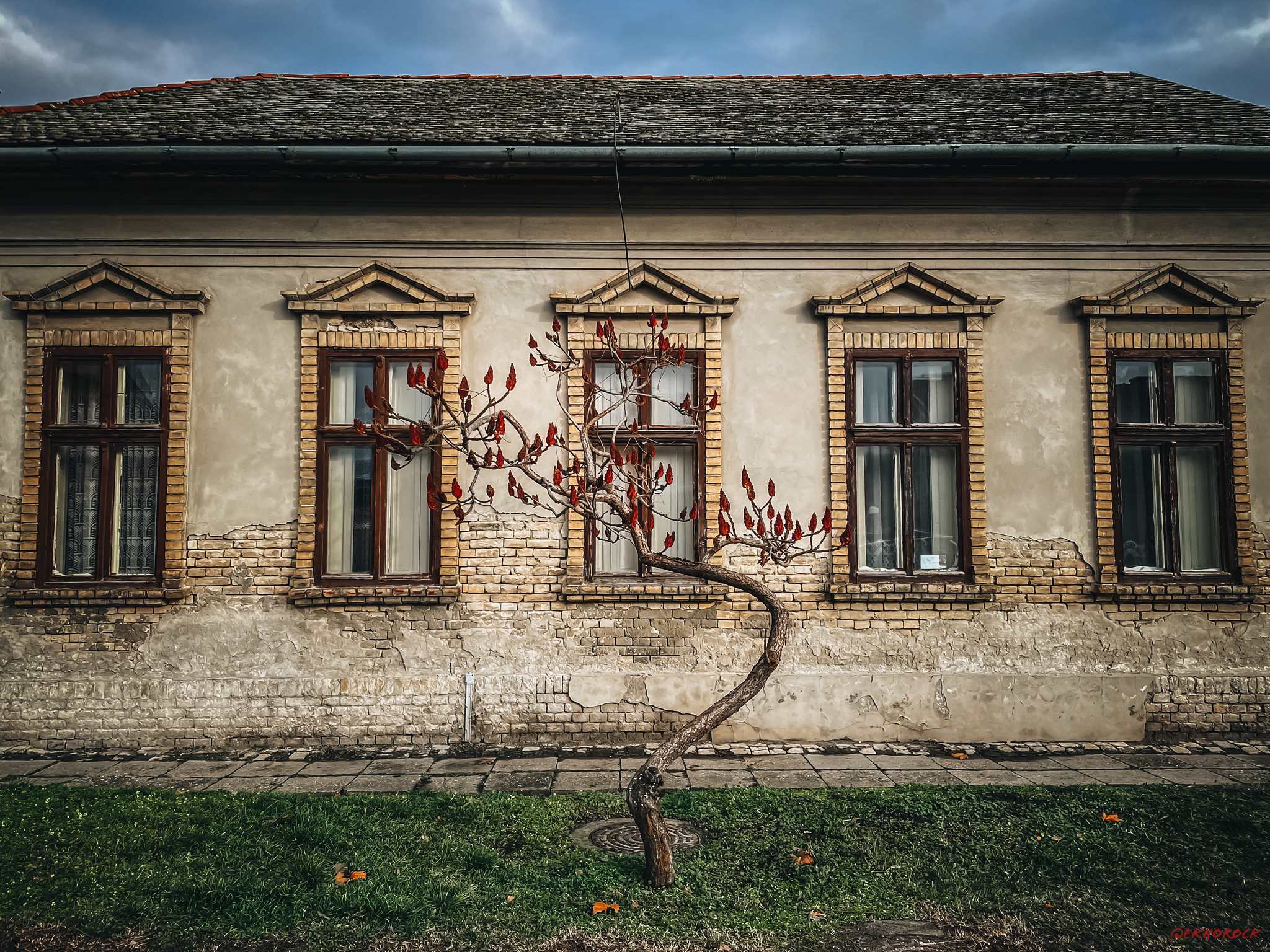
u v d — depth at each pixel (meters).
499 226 7.02
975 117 7.77
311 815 4.59
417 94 8.71
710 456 6.93
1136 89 8.84
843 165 6.73
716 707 3.86
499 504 6.86
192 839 4.21
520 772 5.87
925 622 6.84
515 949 3.21
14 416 6.75
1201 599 6.84
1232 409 7.00
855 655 6.80
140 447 6.86
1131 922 3.43
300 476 6.79
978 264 7.09
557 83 9.47
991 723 6.72
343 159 6.59
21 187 6.81
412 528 6.98
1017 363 7.04
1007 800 4.99
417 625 6.74
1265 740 6.71
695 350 7.00
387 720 6.64
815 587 6.86
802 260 7.09
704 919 3.43
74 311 6.78
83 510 6.82
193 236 6.91
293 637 6.69
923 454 7.11
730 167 6.77
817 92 9.03
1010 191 7.05
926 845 4.22
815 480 6.95
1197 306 7.04
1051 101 8.41
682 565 3.91
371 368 6.98
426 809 4.80
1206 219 7.11
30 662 6.59
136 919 3.40
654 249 7.07
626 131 7.16
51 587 6.66
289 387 6.87
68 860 3.94
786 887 3.72
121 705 6.55
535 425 6.92
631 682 6.70
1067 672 6.79
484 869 3.92
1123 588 6.82
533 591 6.80
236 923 3.38
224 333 6.88
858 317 7.02
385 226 6.99
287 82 9.20
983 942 3.28
